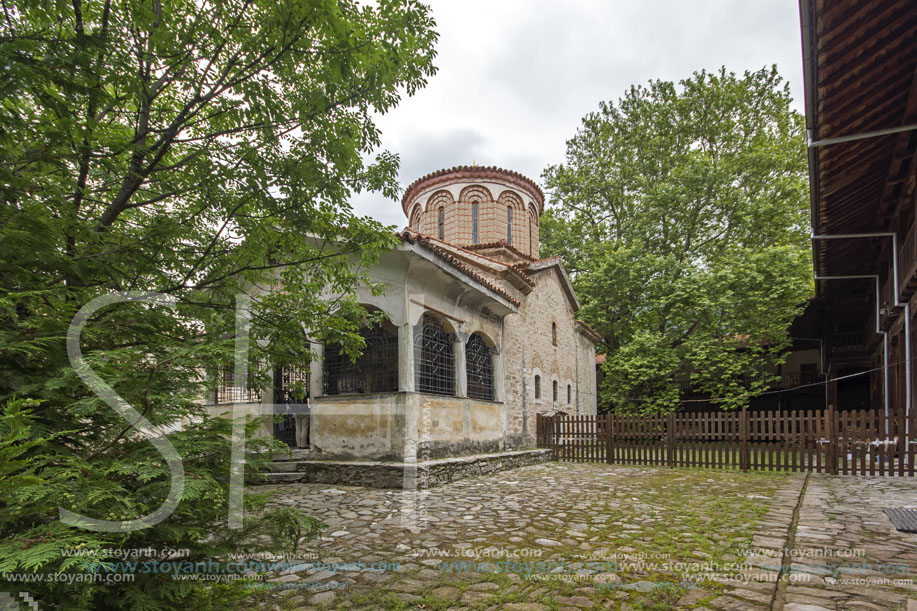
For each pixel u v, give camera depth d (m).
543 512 7.20
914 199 11.09
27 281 3.13
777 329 19.34
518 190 19.25
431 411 10.46
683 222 23.05
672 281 20.83
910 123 9.25
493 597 4.00
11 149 3.33
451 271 10.64
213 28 4.17
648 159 24.36
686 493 8.84
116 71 3.61
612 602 3.87
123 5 3.98
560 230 25.58
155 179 4.33
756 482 10.25
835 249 15.63
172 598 3.06
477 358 13.34
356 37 4.41
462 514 7.07
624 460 14.09
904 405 14.02
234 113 4.45
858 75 7.98
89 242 3.57
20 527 2.65
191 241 4.68
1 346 2.70
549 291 18.27
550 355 17.89
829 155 10.14
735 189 21.33
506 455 12.50
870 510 7.06
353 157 4.90
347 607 3.84
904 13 6.89
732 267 19.84
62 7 3.45
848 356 22.20
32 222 3.03
